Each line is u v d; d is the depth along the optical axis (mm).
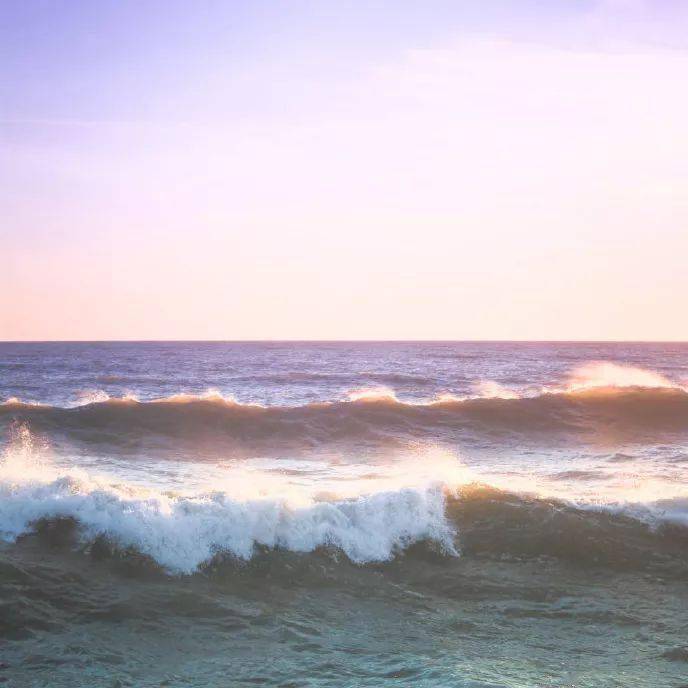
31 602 8977
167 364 78312
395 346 197625
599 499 13156
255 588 10109
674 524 12320
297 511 11352
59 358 94500
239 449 22172
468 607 9820
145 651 8211
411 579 10648
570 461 21016
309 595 10023
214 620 9094
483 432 25469
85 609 9039
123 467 18672
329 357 104000
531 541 11664
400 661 8109
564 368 77062
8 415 23891
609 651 8539
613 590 10461
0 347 167875
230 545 10695
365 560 11039
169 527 10672
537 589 10406
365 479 17469
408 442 23562
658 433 26141
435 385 48906
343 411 26344
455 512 12305
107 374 59594
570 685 7555
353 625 9180
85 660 7895
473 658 8250
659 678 7824
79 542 10438
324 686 7449
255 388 45531
